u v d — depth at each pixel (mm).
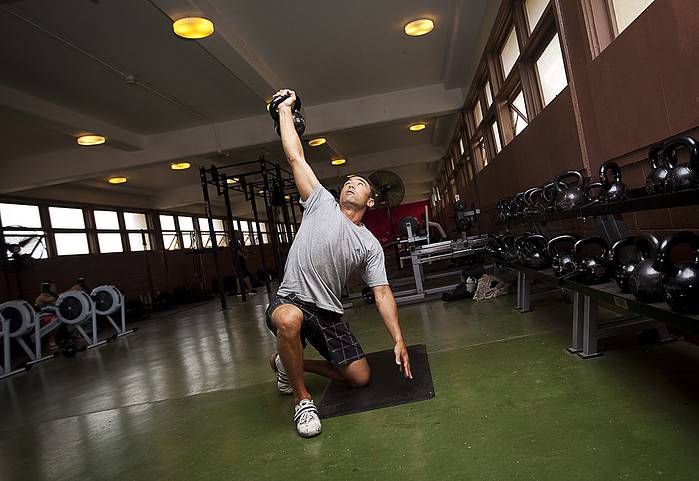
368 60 6352
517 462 1452
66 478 1967
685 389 1748
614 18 2631
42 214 9352
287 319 1973
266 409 2396
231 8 4535
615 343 2414
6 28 4336
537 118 3859
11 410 3400
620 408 1690
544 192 2648
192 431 2260
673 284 1382
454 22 5461
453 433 1725
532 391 1988
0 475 2137
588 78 2773
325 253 2084
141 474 1868
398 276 8578
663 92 2014
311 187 2191
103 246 11109
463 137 8898
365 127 8055
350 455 1697
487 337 2990
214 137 7988
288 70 6273
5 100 5465
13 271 7223
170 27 4719
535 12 3859
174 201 13203
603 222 2283
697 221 2059
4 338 5195
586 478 1307
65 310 6234
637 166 2426
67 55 4984
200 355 4301
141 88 6074
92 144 7211
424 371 2494
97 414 2865
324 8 4820
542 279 2684
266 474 1676
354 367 2314
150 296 12008
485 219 7555
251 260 18281
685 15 1771
